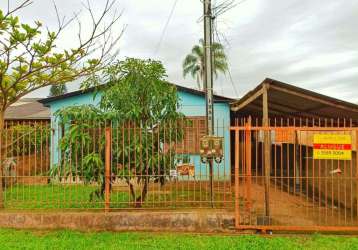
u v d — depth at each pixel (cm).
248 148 704
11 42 614
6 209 755
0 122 752
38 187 909
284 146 1586
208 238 643
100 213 711
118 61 801
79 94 1380
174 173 766
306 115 1118
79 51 666
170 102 799
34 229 703
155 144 784
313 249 579
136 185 849
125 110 772
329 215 828
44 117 1698
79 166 762
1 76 670
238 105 941
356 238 640
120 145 756
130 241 624
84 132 758
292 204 957
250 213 699
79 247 587
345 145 685
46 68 675
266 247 588
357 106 774
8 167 892
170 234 675
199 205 766
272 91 800
